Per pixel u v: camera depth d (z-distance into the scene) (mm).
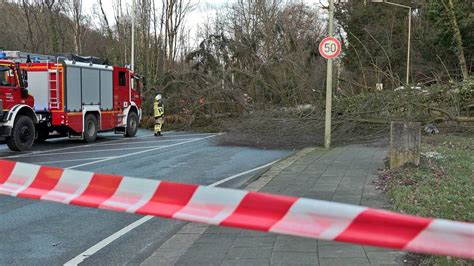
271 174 9492
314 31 37375
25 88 14820
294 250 4832
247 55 25422
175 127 24125
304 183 8375
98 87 18344
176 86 24781
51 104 16188
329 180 8562
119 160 12555
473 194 6605
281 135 16641
